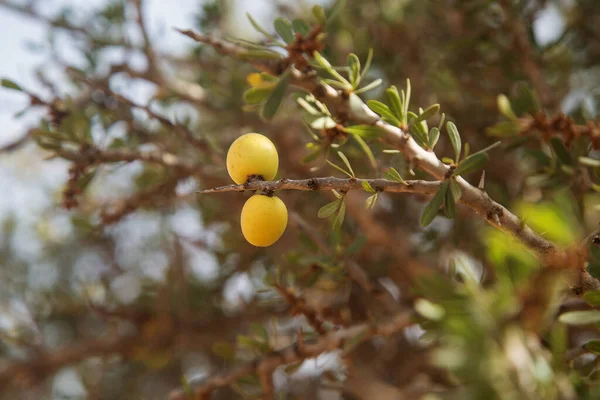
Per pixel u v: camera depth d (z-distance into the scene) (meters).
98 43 0.93
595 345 0.52
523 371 0.47
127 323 1.07
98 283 1.12
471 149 0.84
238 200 0.89
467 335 0.46
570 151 0.62
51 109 0.73
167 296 0.98
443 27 0.94
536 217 0.49
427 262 0.88
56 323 1.23
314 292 0.83
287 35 0.57
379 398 0.67
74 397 1.16
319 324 0.67
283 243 0.90
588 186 0.62
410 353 0.84
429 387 0.71
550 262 0.49
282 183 0.51
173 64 1.14
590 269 0.55
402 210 0.99
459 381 0.47
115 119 0.81
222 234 0.93
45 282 1.30
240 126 0.93
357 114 0.54
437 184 0.53
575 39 0.90
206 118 1.13
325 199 0.92
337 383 0.70
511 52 0.76
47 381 1.24
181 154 0.89
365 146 0.56
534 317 0.48
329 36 0.92
